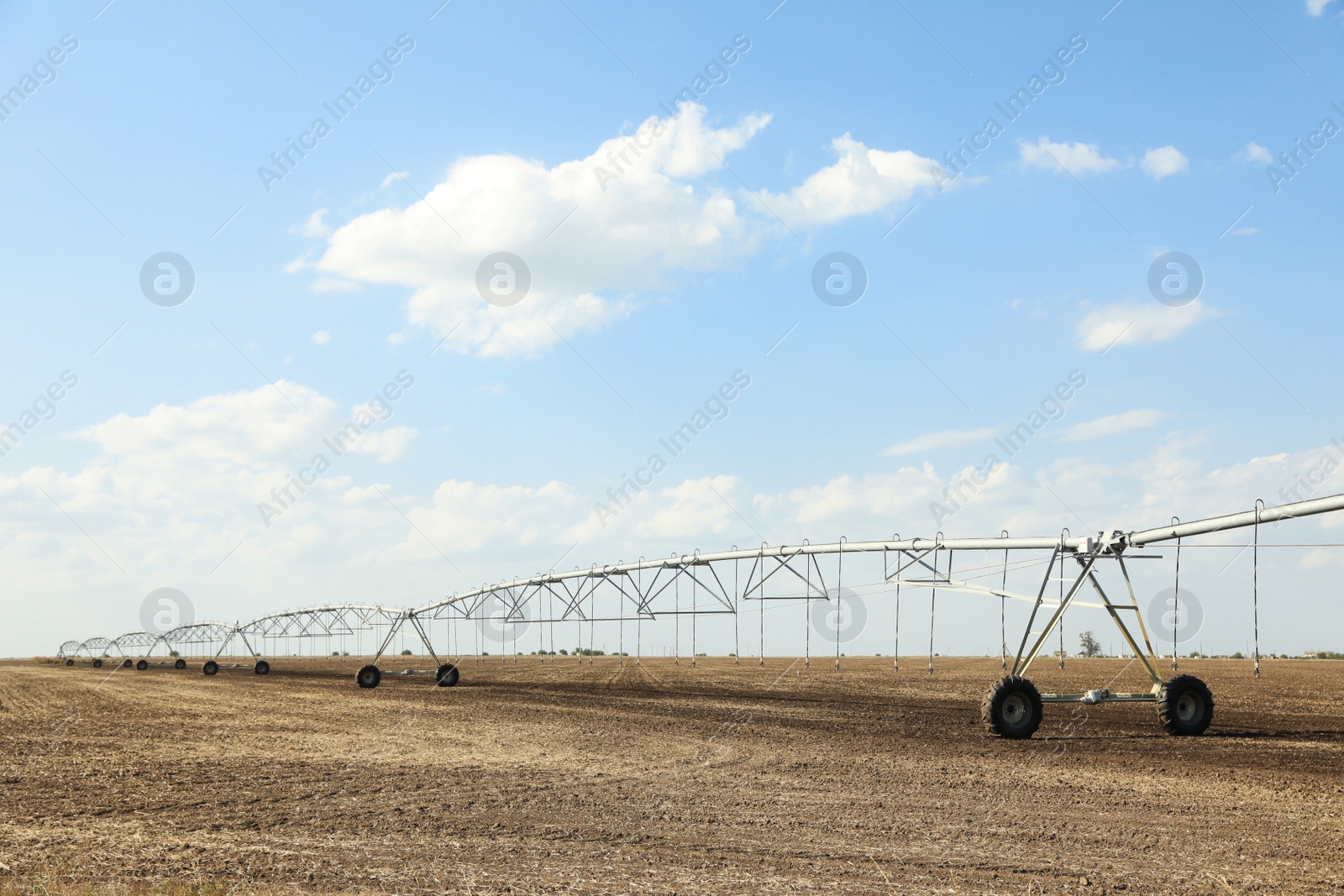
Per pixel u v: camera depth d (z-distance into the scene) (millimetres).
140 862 11227
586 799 14938
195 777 17859
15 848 11977
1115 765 18047
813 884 9875
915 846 11547
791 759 19453
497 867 10742
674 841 11922
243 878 10391
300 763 19578
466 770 18297
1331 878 10031
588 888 9828
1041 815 13391
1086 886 9758
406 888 9875
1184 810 13688
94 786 16891
